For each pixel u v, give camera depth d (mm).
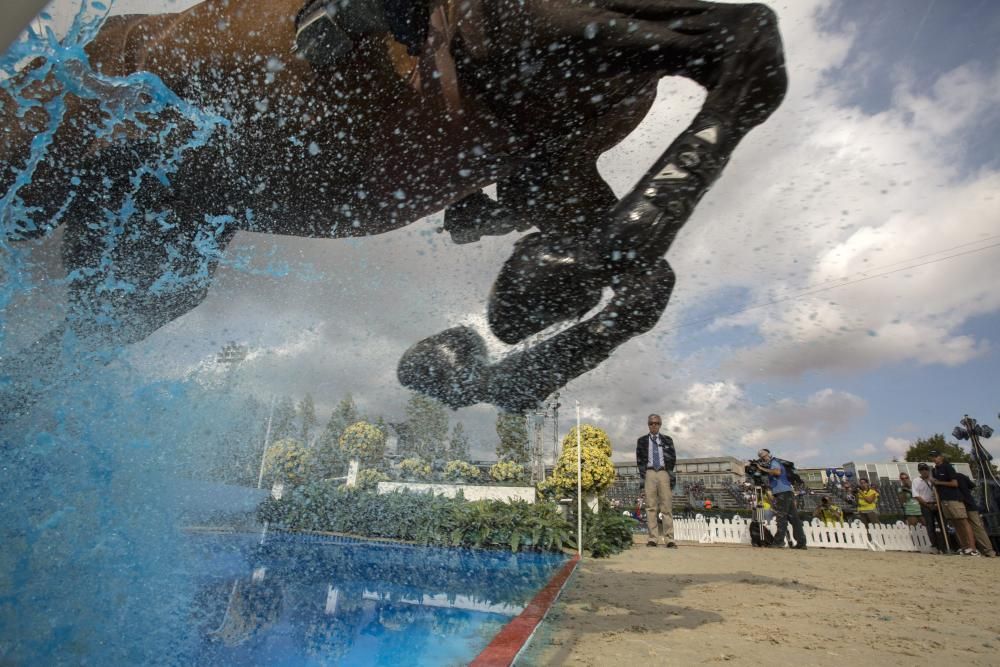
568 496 8148
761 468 9891
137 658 1361
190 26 1713
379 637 1871
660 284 1361
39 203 1939
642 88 1545
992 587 3764
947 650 1845
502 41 1446
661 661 1615
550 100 1561
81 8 1617
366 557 4246
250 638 1690
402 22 1501
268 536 4898
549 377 1470
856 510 12320
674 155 1280
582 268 1255
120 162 1901
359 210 2029
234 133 1789
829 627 2189
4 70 1688
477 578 3525
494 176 1833
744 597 3000
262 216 2102
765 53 1309
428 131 1701
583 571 4398
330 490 6039
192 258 2189
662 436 8320
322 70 1622
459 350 1499
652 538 8141
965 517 7961
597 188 1752
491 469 7102
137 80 1752
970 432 9555
